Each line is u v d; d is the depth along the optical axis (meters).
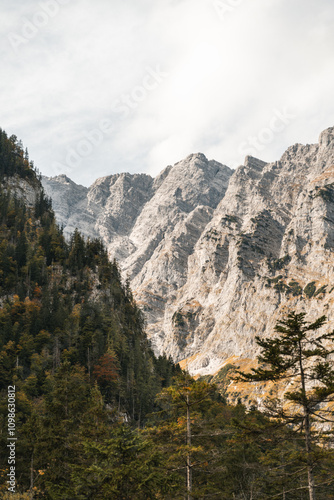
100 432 49.81
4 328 134.88
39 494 51.59
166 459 43.16
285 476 40.12
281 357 38.19
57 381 62.31
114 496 37.72
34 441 55.25
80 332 142.38
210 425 45.97
